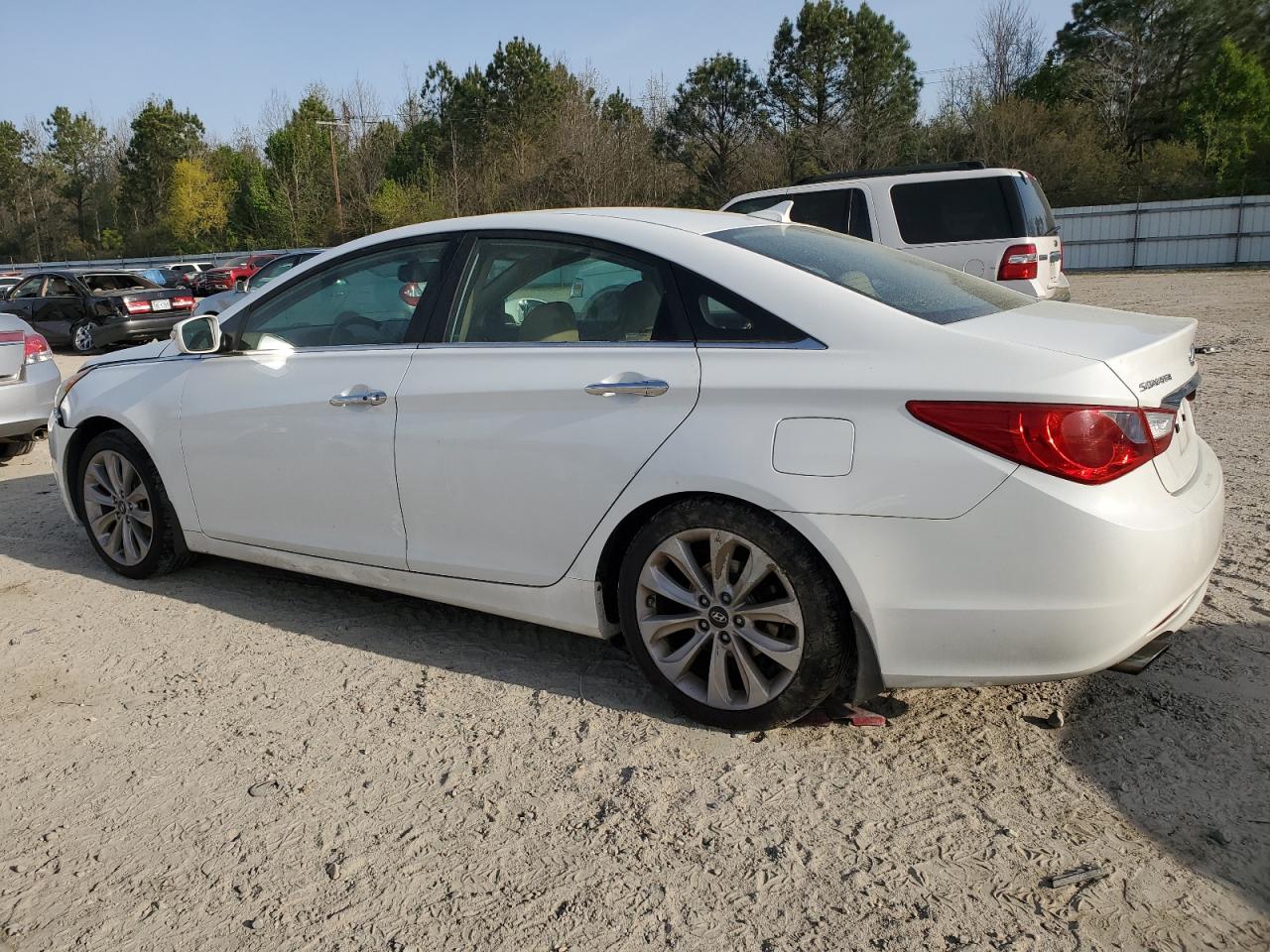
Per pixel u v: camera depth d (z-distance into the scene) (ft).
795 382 8.82
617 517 9.75
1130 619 8.14
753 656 9.46
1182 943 6.77
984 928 6.98
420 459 11.05
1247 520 15.66
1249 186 107.86
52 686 11.23
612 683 10.94
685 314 9.69
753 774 9.03
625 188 138.41
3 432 21.17
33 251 292.40
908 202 28.78
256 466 12.62
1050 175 118.93
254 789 9.00
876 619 8.63
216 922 7.30
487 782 9.02
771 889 7.48
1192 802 8.34
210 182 232.73
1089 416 7.95
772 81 137.28
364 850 8.10
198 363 13.39
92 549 16.34
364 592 14.03
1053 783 8.70
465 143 176.96
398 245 11.96
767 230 11.05
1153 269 97.76
